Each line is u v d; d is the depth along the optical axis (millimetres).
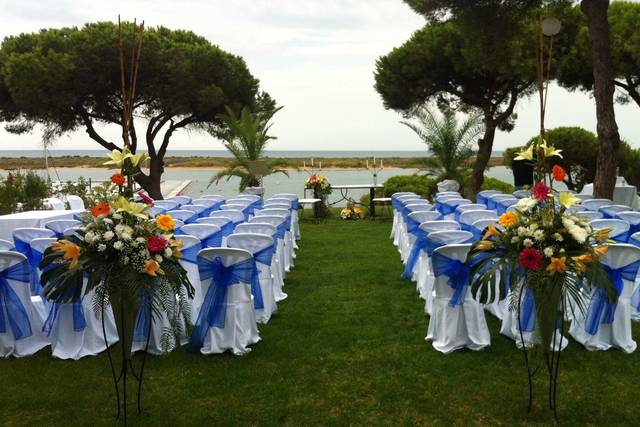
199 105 17031
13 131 17625
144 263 3111
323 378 3926
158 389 3795
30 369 4180
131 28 16344
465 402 3529
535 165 3518
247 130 14453
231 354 4391
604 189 9727
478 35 12539
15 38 16844
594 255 3137
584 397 3572
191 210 8062
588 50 13055
